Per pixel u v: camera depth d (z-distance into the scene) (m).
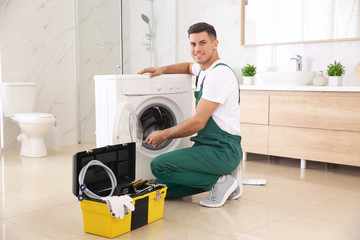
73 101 5.05
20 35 4.53
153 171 2.52
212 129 2.51
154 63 5.15
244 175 3.34
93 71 5.04
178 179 2.48
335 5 3.82
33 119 4.02
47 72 4.78
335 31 3.84
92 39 4.98
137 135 2.58
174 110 2.89
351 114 3.26
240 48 4.54
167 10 5.07
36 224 2.19
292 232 2.05
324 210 2.41
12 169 3.57
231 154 2.46
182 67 2.92
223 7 4.63
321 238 1.97
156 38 5.12
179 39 5.09
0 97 4.36
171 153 2.47
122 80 2.54
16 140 4.52
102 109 2.63
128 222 2.05
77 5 4.89
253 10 4.37
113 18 4.98
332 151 3.39
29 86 4.34
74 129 5.09
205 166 2.44
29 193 2.80
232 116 2.52
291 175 3.34
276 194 2.76
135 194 2.09
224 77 2.41
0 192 2.82
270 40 4.27
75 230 2.10
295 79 3.76
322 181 3.14
